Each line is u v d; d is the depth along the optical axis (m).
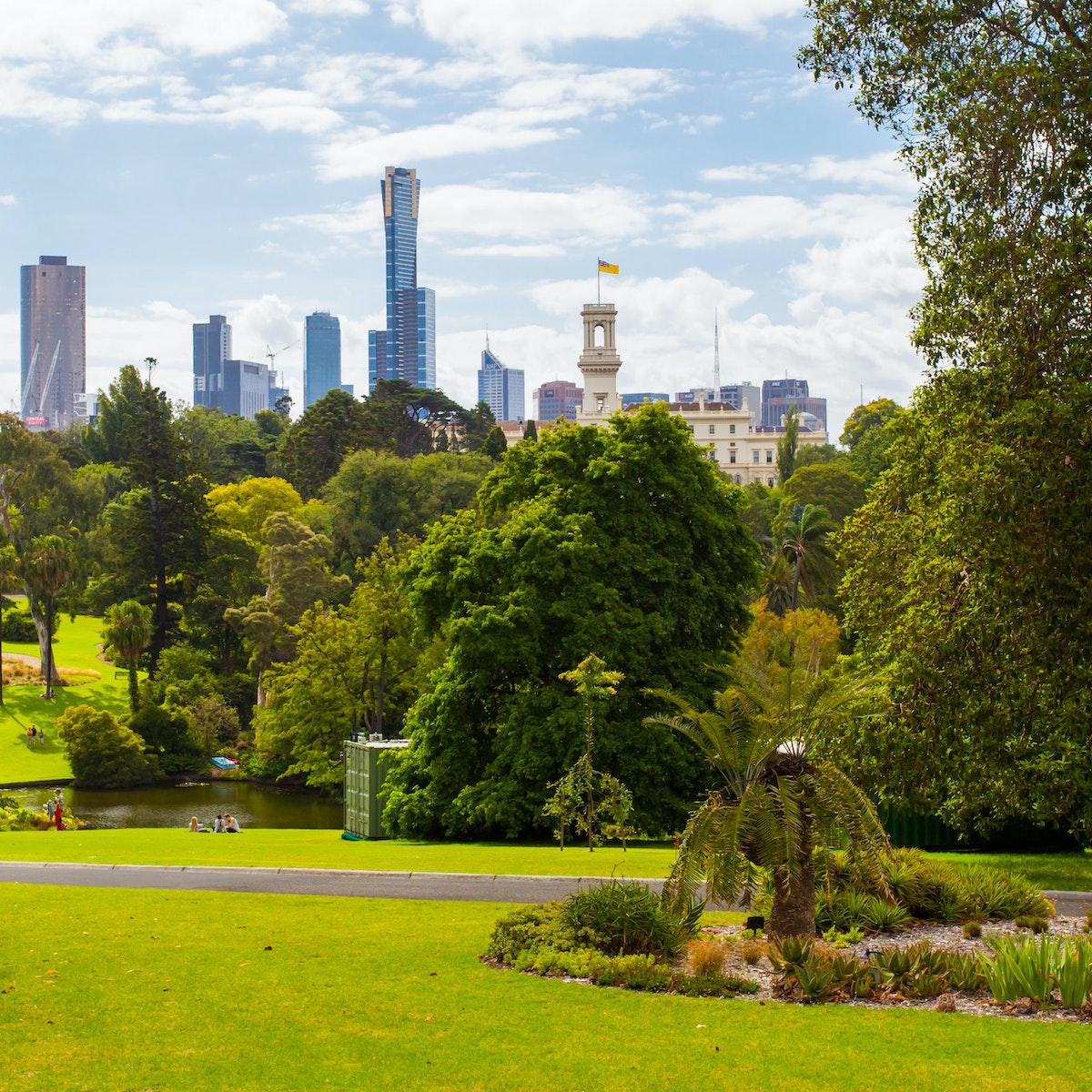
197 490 92.50
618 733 34.47
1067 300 21.38
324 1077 10.66
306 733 63.78
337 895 20.34
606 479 38.62
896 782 23.11
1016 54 22.47
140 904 19.09
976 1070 10.60
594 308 172.50
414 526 106.75
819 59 23.67
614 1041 11.62
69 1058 11.16
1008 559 21.09
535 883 21.67
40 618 84.25
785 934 15.45
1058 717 21.67
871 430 130.88
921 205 23.09
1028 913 17.70
